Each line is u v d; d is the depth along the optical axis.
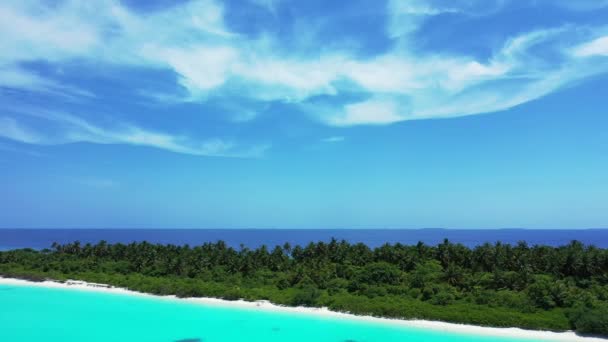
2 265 118.69
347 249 114.81
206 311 77.50
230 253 118.12
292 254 119.81
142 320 71.44
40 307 80.44
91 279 104.44
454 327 65.31
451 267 86.56
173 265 107.38
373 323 68.50
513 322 64.81
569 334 61.03
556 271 87.44
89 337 61.72
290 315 74.31
